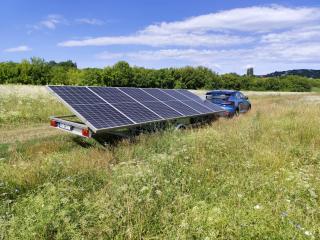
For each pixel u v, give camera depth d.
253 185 4.55
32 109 13.30
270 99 29.58
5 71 49.72
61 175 4.73
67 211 3.31
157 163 5.28
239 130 8.48
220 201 4.07
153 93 10.24
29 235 2.91
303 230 3.19
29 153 6.64
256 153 6.27
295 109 13.91
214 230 3.19
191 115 9.32
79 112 6.45
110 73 51.16
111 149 6.70
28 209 3.41
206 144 6.66
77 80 52.28
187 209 3.82
